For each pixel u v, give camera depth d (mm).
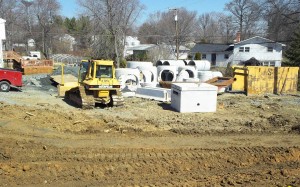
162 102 19516
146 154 9711
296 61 39938
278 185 8047
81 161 9000
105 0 44281
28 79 29625
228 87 25484
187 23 82312
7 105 15703
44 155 9344
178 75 26453
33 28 81812
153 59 51500
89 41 57250
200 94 17016
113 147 10312
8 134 11055
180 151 10070
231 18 91000
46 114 14203
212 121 14758
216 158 9719
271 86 25000
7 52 44688
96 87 16906
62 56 67000
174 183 7934
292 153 10266
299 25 38844
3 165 8398
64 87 19953
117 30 45375
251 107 19016
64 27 96188
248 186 7957
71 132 11898
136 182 7961
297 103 21016
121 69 23688
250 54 54188
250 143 11484
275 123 14562
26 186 7523
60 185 7652
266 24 56219
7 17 72375
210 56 57750
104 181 7961
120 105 17547
